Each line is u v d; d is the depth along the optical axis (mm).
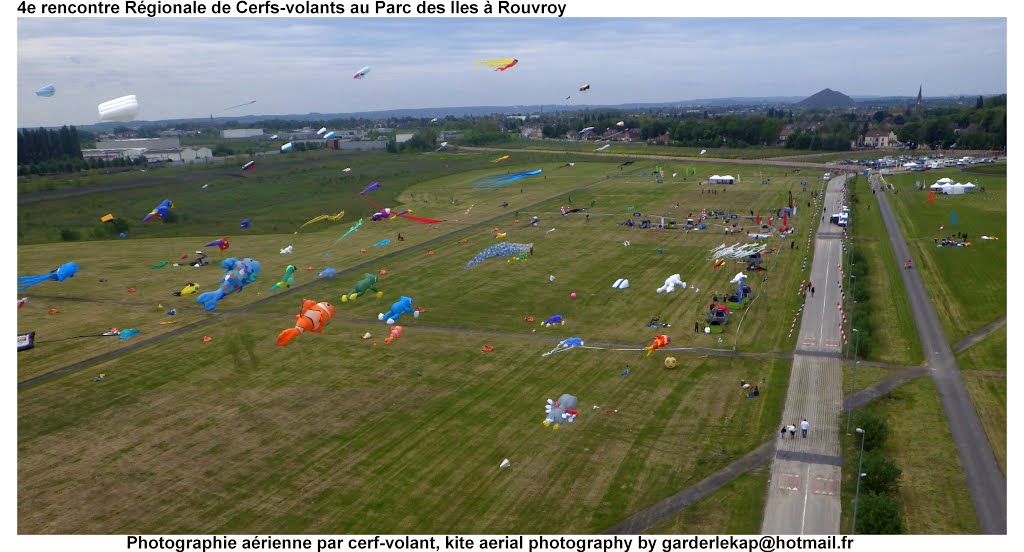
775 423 49094
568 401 49719
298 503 40500
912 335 65875
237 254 105375
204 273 93875
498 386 56125
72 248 109625
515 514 39000
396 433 48625
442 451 46062
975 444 45656
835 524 37500
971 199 137625
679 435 47656
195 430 49812
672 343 65125
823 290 81000
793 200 143125
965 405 51250
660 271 91688
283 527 38188
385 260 100625
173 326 72625
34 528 38406
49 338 69375
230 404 53906
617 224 123875
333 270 90000
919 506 38938
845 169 193375
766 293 80562
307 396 55000
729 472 42969
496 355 62844
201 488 42344
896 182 165750
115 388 57281
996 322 68562
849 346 62438
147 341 68250
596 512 39062
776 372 57969
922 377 56406
